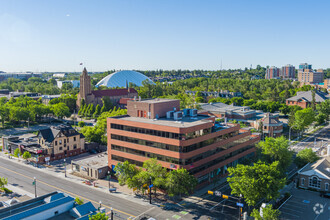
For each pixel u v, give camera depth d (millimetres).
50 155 115375
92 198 78375
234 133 101500
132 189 85312
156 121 90438
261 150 99375
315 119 172875
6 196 78875
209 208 72750
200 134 84625
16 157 118500
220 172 96312
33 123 191250
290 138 152125
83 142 127875
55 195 59344
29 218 50562
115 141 94125
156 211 70625
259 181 66750
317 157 99000
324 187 83000
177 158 79438
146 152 86438
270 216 57750
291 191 84688
